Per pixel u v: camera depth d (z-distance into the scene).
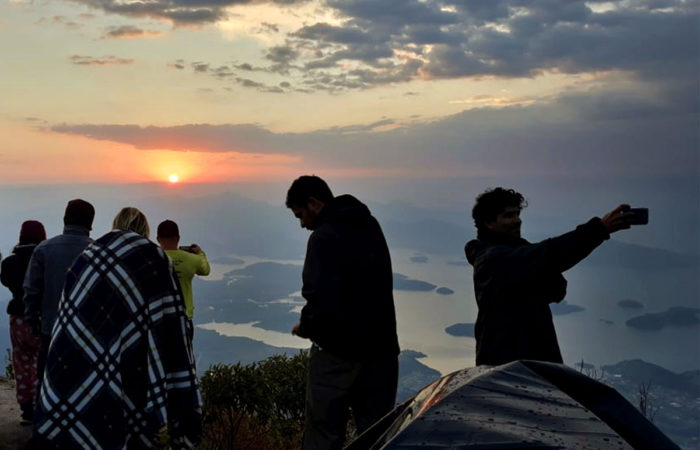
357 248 4.15
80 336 3.76
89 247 3.95
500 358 3.14
